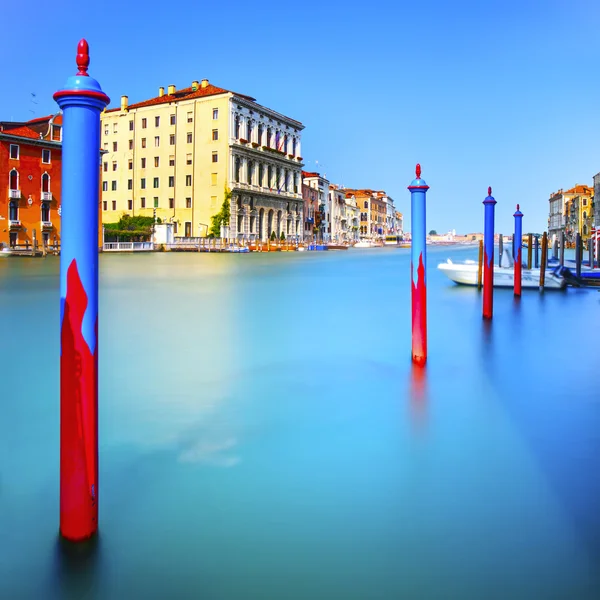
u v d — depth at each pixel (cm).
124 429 571
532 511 397
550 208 15175
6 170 5538
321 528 376
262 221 9369
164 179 8594
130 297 1903
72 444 355
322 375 802
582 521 382
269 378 785
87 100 336
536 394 704
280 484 439
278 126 9844
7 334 1146
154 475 458
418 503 408
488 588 313
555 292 2025
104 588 317
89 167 340
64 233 343
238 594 309
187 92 8725
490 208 1384
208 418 609
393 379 782
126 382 763
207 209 8356
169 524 381
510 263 2522
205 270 3541
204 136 8338
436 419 604
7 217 5541
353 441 539
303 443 530
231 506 404
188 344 1040
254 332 1180
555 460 489
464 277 2280
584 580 320
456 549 350
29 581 325
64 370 353
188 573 329
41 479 455
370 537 364
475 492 427
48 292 2066
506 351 982
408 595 308
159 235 7494
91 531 365
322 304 1706
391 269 3844
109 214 9000
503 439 543
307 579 322
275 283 2555
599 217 10075
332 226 12794
